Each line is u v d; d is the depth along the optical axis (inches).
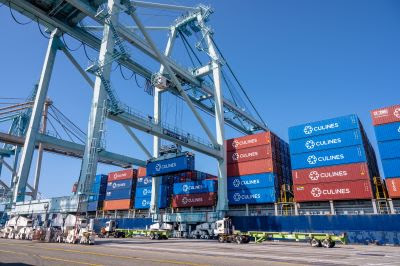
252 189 1614.2
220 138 1812.3
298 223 1391.5
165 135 1487.5
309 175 1424.7
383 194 1258.6
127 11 1445.6
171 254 606.5
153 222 1814.7
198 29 2186.3
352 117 1379.2
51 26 1630.2
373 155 1766.7
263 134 1680.6
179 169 1571.1
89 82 1747.0
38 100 1558.8
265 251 730.8
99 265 422.3
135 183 2181.3
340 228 1272.1
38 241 1064.2
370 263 486.3
